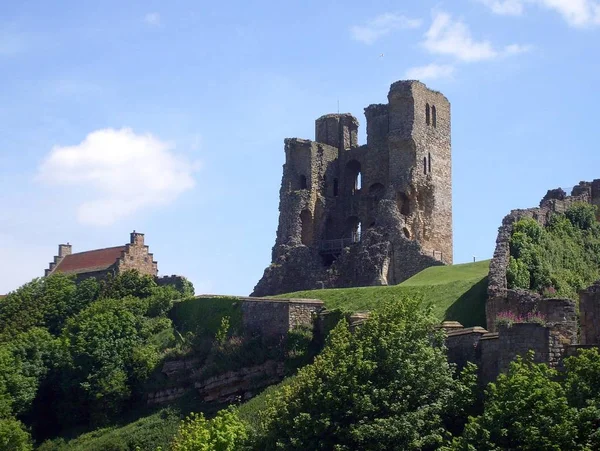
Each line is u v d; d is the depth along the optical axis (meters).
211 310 99.81
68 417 96.44
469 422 57.28
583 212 99.94
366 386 60.91
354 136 136.12
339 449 58.81
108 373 95.81
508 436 53.62
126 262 133.00
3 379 97.25
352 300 89.56
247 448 65.00
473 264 101.75
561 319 73.44
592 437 52.31
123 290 122.12
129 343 99.50
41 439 96.19
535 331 61.19
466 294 83.69
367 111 131.12
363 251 117.50
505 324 66.50
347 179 133.00
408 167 123.38
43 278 127.88
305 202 128.00
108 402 94.56
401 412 59.81
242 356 87.88
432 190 124.94
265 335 88.94
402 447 58.16
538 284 86.50
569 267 92.06
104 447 87.25
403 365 61.44
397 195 122.69
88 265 139.25
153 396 94.19
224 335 93.19
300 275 121.50
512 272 84.44
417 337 63.62
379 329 64.06
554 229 95.94
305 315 88.06
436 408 59.75
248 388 86.19
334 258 125.06
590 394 54.06
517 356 58.50
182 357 95.06
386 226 119.00
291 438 60.94
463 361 64.31
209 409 87.38
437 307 83.06
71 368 97.69
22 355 100.62
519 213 93.19
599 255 96.31
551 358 60.69
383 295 88.62
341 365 62.47
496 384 57.53
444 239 126.81
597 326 71.12
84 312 108.25
